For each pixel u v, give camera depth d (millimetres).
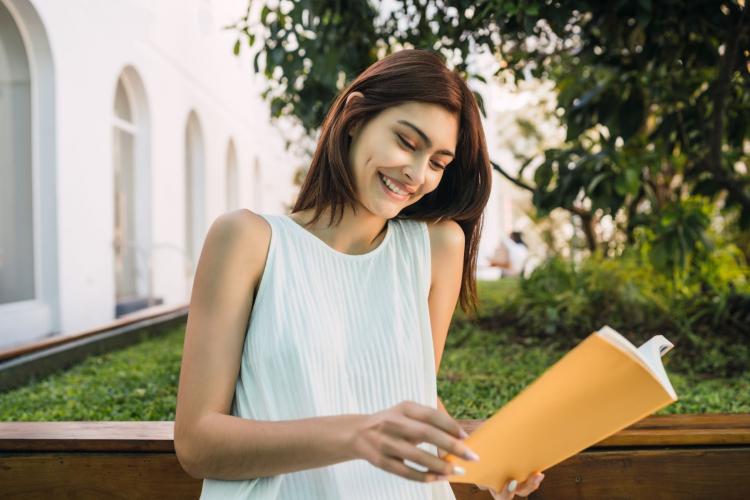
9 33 5199
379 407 1218
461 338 4562
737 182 4016
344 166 1232
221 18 10688
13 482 1575
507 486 1032
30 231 5426
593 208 3826
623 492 1578
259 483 1078
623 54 3725
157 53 7754
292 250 1198
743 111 4016
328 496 1126
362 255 1277
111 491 1572
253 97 13219
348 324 1236
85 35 5859
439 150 1193
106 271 6266
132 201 7605
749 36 3348
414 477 834
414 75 1176
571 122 3836
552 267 5492
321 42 3955
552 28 3578
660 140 4336
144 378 3482
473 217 1450
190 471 1031
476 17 3504
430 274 1367
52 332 5406
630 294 4641
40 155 5371
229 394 1093
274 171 15383
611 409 845
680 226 4250
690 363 3771
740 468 1573
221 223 1163
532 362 3709
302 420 945
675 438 1567
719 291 4652
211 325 1097
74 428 1661
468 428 1671
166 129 8125
